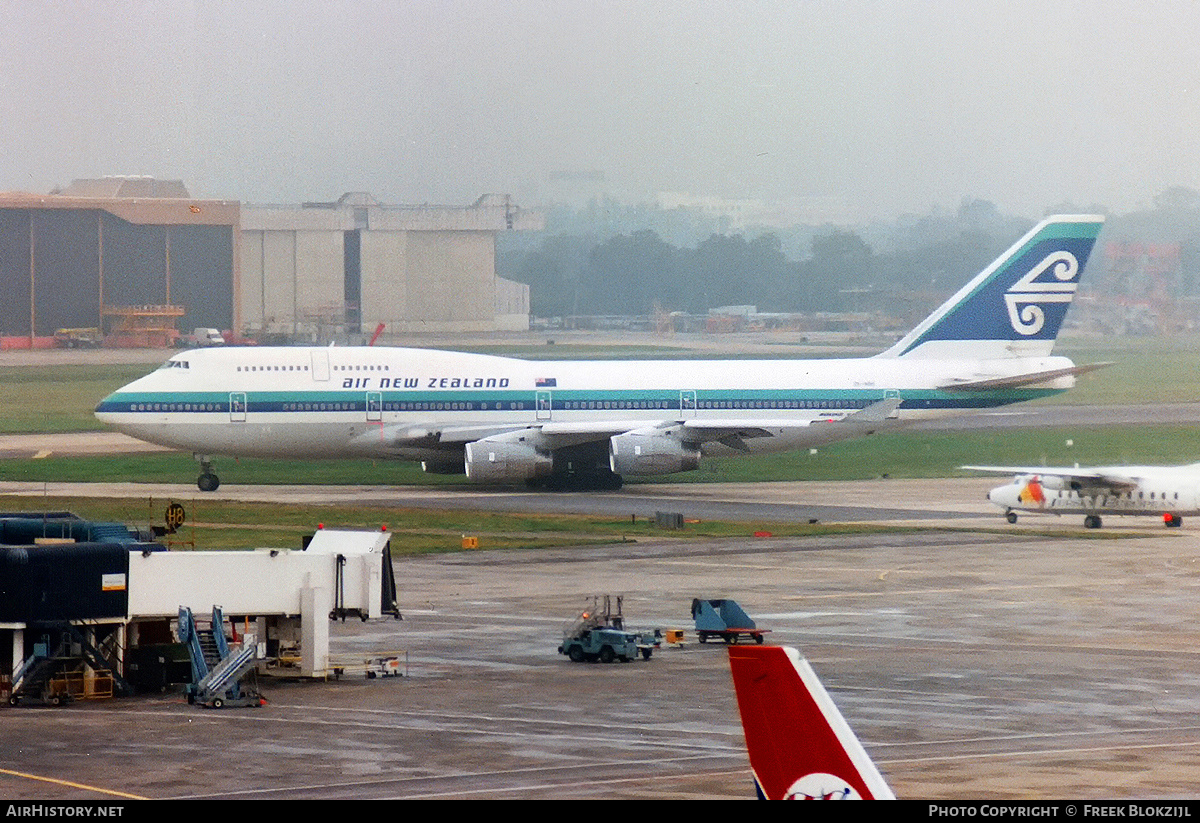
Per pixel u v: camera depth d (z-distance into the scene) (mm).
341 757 137750
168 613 173250
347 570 183250
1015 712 157000
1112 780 128125
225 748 141500
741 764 134875
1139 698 164125
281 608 179125
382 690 169875
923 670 179750
